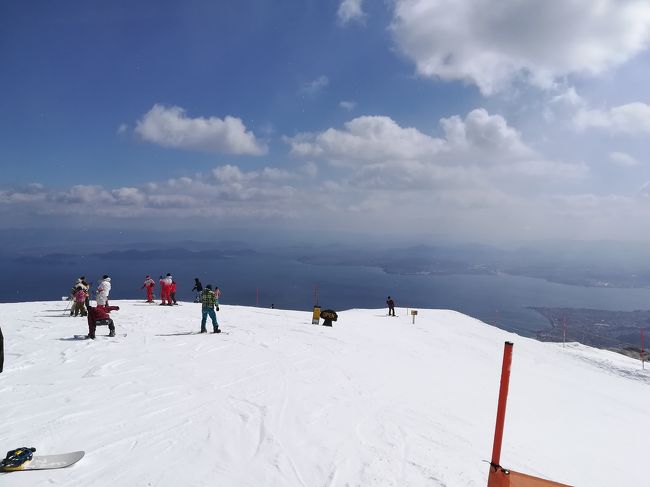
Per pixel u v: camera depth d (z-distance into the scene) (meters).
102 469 5.01
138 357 11.15
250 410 7.40
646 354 34.97
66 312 20.70
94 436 5.98
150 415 6.92
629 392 17.73
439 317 34.84
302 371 10.60
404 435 6.80
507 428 8.27
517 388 13.12
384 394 9.28
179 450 5.64
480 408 9.46
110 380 8.88
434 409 8.67
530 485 4.24
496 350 22.97
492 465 4.32
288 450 5.85
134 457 5.37
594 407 12.54
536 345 28.38
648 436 9.95
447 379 12.36
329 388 9.25
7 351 11.60
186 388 8.51
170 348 12.50
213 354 11.98
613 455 7.75
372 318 30.66
